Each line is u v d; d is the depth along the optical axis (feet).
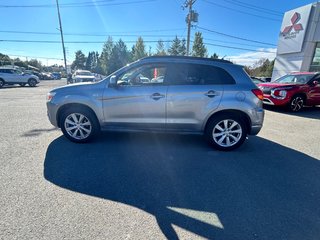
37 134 16.83
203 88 13.91
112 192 9.50
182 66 14.12
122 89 14.20
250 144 16.37
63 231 7.13
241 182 10.72
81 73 78.02
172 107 14.06
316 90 30.66
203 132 14.67
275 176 11.44
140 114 14.30
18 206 8.29
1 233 6.94
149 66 14.33
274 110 31.73
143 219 7.88
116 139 16.08
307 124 23.29
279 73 64.08
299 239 7.20
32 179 10.26
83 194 9.26
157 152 14.02
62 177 10.56
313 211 8.63
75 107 14.73
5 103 31.83
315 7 52.75
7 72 68.90
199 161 12.95
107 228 7.36
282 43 62.13
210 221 7.89
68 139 15.64
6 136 16.21
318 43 54.70
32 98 38.32
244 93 13.96
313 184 10.72
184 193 9.62
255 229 7.57
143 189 9.82
